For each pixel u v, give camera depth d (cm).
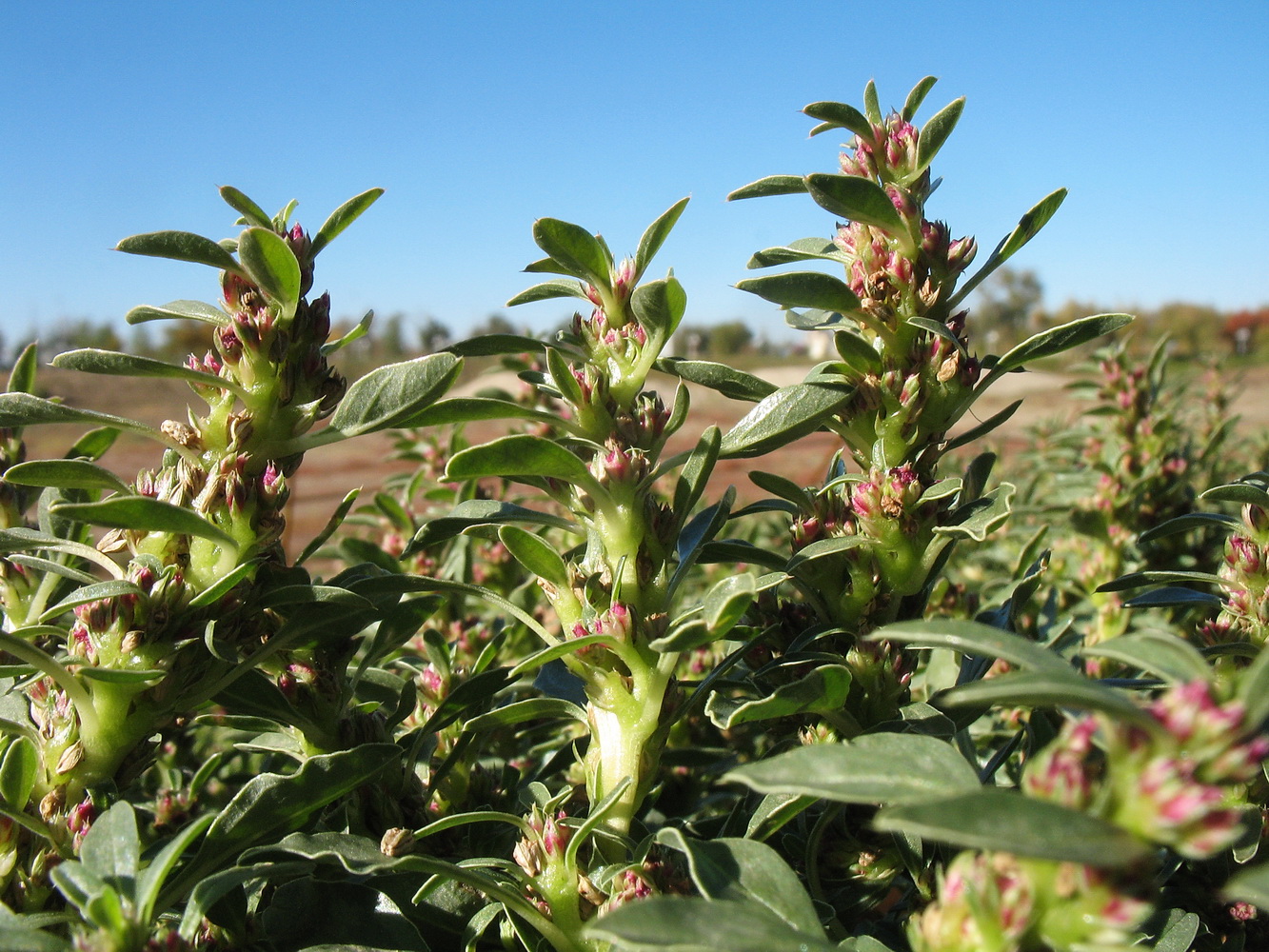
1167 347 444
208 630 163
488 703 235
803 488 213
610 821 171
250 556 174
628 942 108
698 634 143
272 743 223
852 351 186
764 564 210
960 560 541
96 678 154
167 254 165
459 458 148
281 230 181
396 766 198
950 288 198
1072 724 110
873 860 200
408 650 341
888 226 186
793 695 153
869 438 199
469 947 171
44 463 166
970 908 105
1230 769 90
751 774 111
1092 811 95
